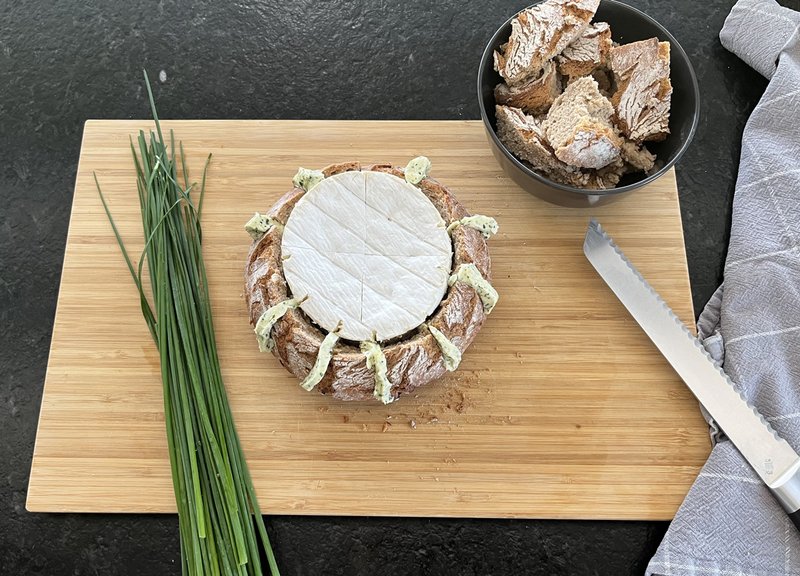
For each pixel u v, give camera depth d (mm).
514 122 495
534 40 493
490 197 540
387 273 467
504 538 479
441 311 459
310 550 477
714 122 577
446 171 545
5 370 519
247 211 536
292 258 469
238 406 492
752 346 495
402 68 592
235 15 607
